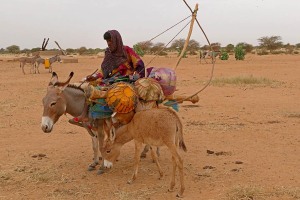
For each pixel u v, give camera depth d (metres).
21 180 8.27
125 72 8.56
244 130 12.39
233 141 11.16
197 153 10.05
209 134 11.99
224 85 24.19
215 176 8.34
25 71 38.78
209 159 9.55
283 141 11.05
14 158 9.80
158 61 51.59
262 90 21.88
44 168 8.98
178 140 7.37
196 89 22.41
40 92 21.97
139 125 7.49
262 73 32.41
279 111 15.46
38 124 13.73
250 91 21.48
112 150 7.93
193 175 8.44
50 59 37.03
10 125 13.52
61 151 10.45
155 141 7.39
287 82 25.56
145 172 8.71
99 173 8.60
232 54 83.50
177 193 7.42
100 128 8.27
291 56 69.06
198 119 14.16
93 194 7.55
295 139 11.23
